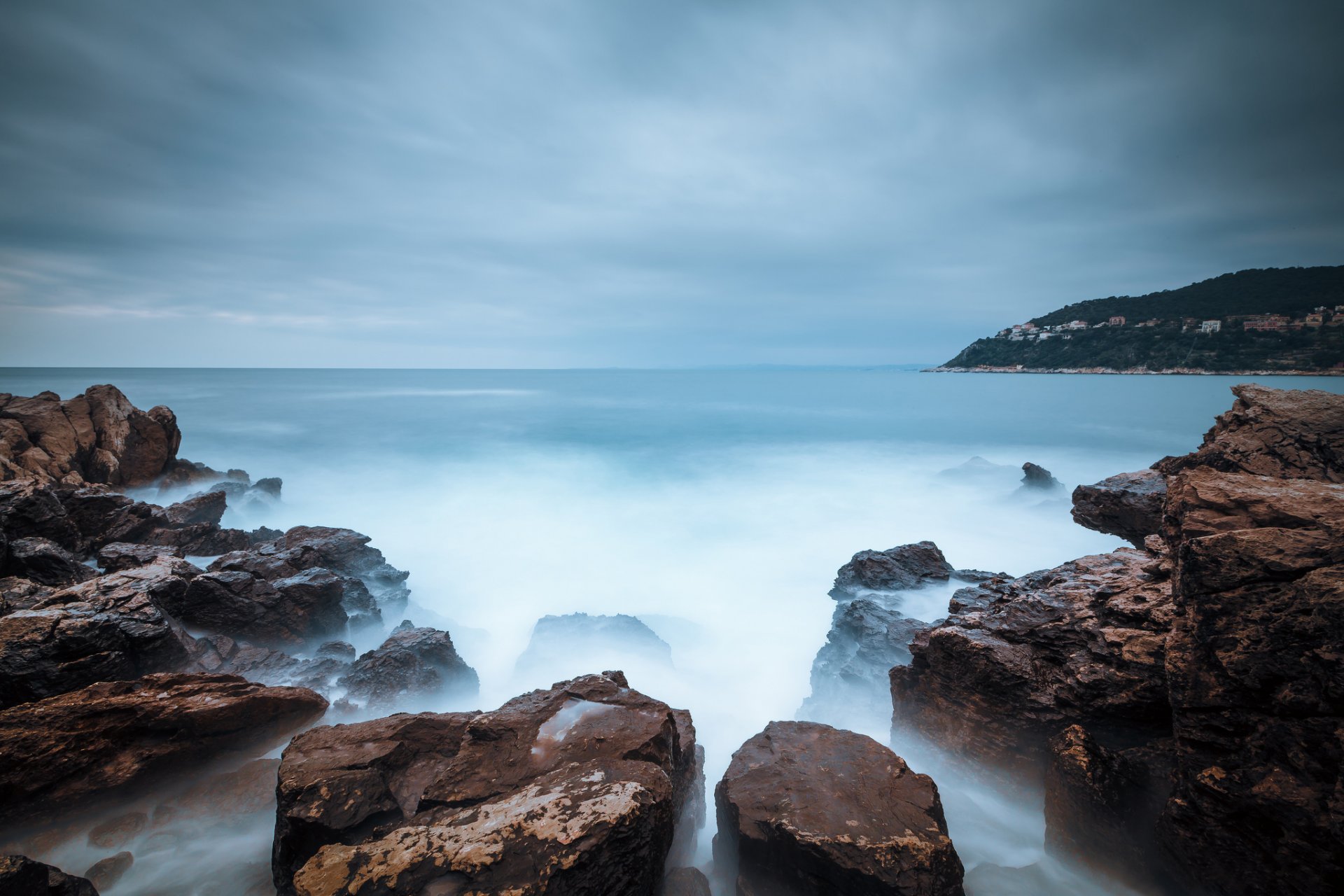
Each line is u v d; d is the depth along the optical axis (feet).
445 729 27.20
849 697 43.34
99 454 89.92
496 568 85.25
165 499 94.63
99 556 51.65
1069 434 189.47
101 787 26.25
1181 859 19.72
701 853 26.45
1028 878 23.22
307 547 60.64
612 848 17.35
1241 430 35.73
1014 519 98.53
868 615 50.57
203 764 28.73
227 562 55.93
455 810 19.65
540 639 55.57
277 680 40.63
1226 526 22.74
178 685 30.50
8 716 25.89
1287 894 17.29
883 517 104.01
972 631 32.24
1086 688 27.04
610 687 29.14
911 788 22.81
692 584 79.82
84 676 32.09
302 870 16.69
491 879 16.07
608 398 369.71
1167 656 21.66
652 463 153.69
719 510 112.06
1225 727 19.52
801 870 19.93
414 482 131.85
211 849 24.52
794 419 240.32
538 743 23.99
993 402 298.15
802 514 108.17
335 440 181.16
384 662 42.29
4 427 83.05
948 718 31.73
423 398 360.07
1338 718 17.28
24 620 32.48
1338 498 21.94
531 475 139.23
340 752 24.26
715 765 40.73
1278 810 17.48
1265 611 19.15
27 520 51.62
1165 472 47.83
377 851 17.16
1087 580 33.83
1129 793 22.45
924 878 18.72
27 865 18.02
